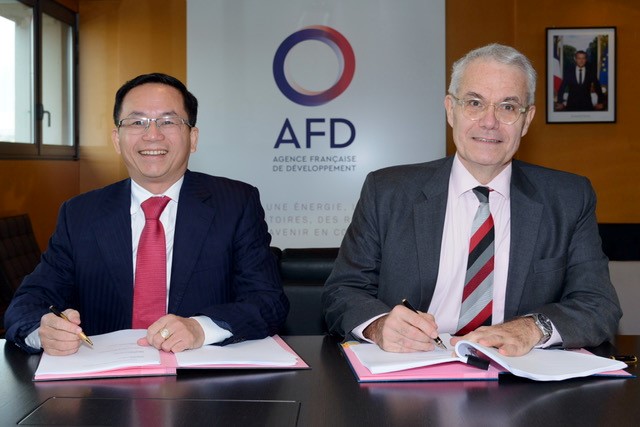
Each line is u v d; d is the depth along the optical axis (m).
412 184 2.09
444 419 1.23
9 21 5.86
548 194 2.04
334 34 7.01
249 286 2.04
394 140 7.04
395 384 1.44
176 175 2.10
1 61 5.73
